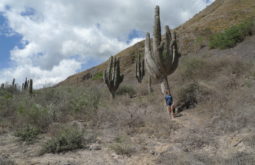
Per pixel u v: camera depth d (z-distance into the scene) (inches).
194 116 298.0
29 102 388.2
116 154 198.1
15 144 232.1
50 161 179.8
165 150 199.9
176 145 207.0
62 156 194.9
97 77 1163.9
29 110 317.4
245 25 768.3
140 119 295.9
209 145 201.8
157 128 263.3
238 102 285.4
